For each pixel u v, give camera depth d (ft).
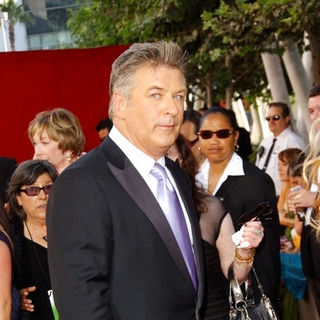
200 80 59.06
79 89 25.68
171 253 10.69
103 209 10.38
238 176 17.56
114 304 10.39
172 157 14.97
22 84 25.04
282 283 21.08
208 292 12.70
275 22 31.94
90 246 10.24
